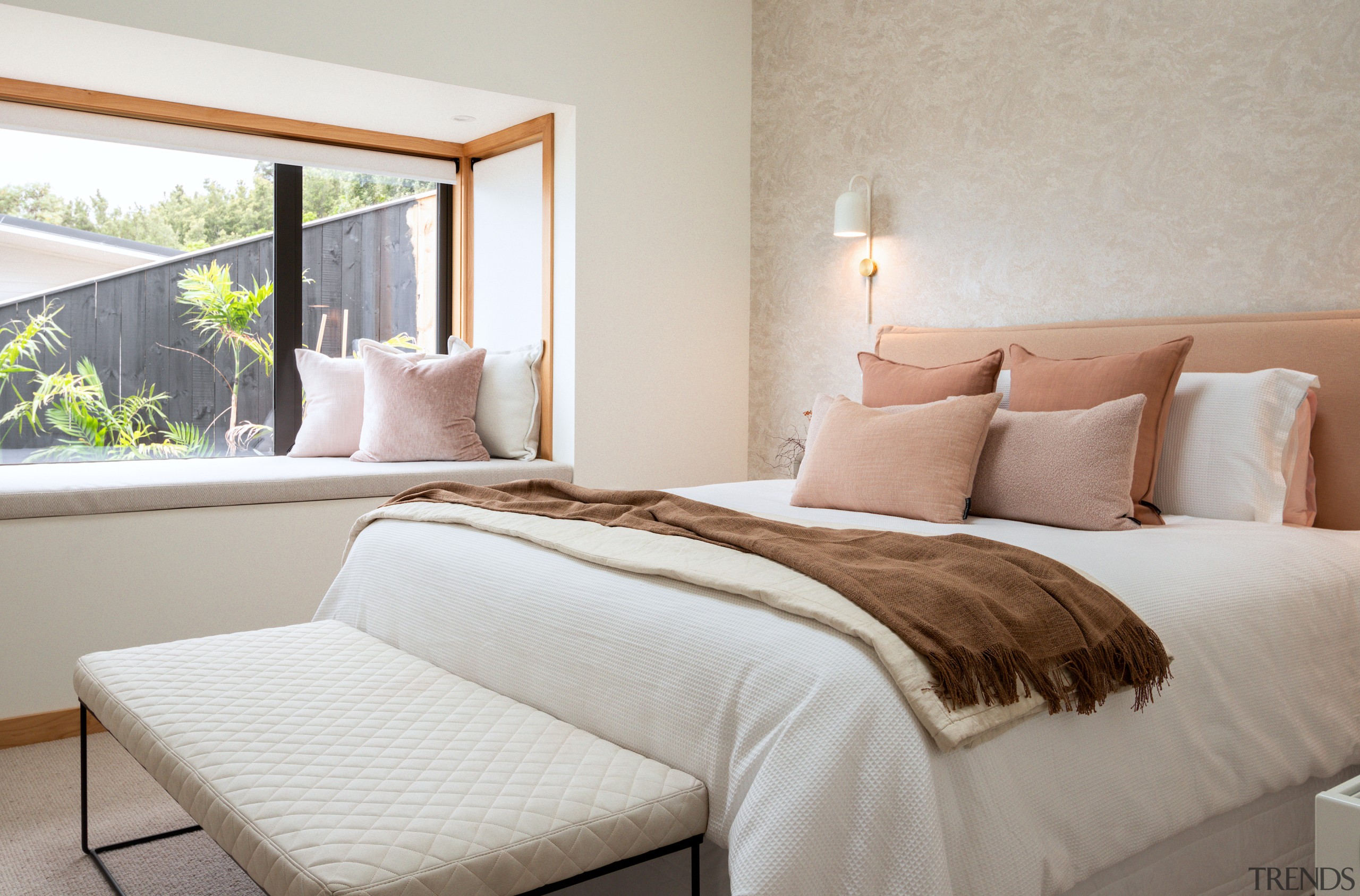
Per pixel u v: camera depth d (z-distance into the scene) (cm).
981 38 356
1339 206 266
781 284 440
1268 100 280
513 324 444
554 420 415
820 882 129
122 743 177
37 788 258
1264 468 246
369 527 259
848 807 130
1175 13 300
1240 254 288
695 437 439
